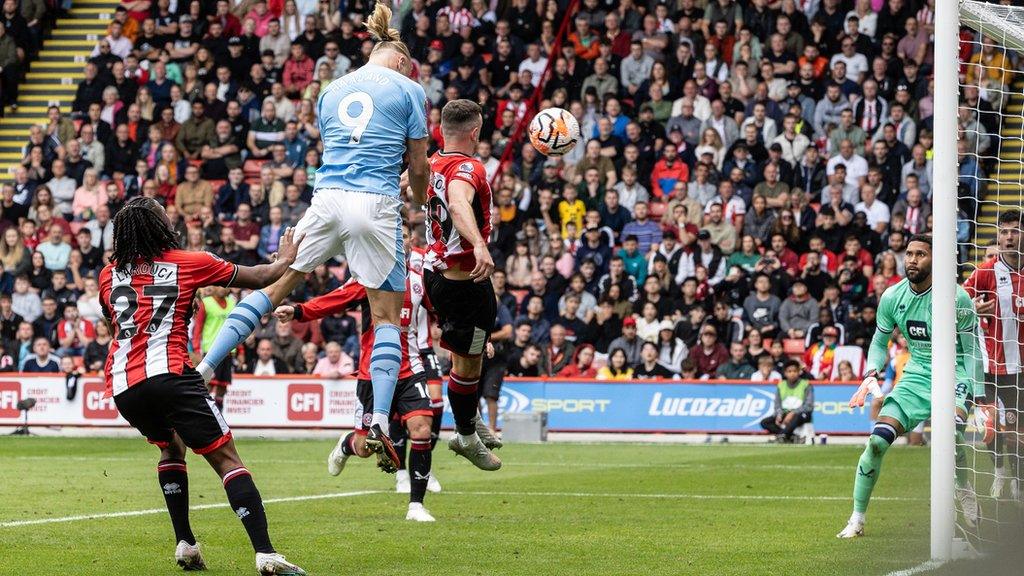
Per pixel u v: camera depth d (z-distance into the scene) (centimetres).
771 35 2680
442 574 710
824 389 2100
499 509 1084
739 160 2511
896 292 911
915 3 2681
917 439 2003
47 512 1030
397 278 790
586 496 1208
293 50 2839
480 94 2720
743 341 2211
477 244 812
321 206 778
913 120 2541
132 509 1055
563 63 2731
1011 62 2495
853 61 2631
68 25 3170
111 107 2839
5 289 2519
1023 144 1105
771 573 719
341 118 789
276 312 1005
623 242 2419
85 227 2583
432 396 1252
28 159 2762
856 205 2438
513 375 2234
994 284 1095
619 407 2164
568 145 945
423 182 816
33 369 2336
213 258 699
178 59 2917
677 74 2669
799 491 1263
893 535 902
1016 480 1060
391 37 840
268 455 1770
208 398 679
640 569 732
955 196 800
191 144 2747
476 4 2850
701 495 1220
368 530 918
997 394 1019
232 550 805
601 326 2289
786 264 2336
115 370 680
